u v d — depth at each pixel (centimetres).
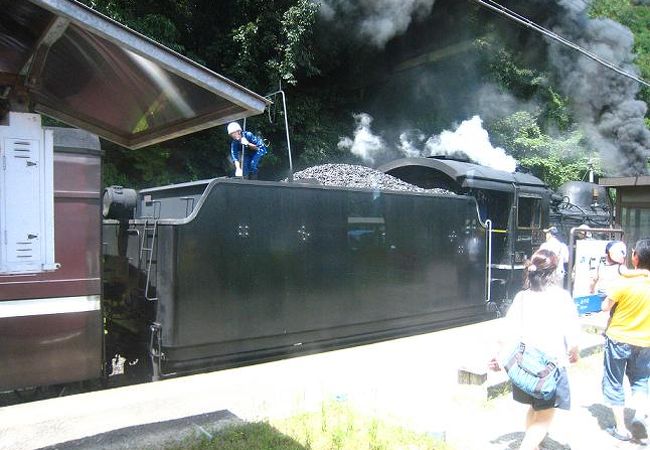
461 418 466
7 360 439
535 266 393
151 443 391
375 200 712
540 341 377
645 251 449
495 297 952
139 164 1264
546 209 1060
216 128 1419
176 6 1420
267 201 603
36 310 449
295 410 462
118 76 329
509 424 460
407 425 441
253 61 1458
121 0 1298
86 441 393
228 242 569
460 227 836
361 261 693
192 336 541
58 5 250
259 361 607
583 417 497
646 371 445
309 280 638
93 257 478
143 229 588
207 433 405
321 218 652
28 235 297
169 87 321
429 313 784
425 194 779
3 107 321
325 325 656
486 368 542
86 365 475
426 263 779
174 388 508
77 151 471
